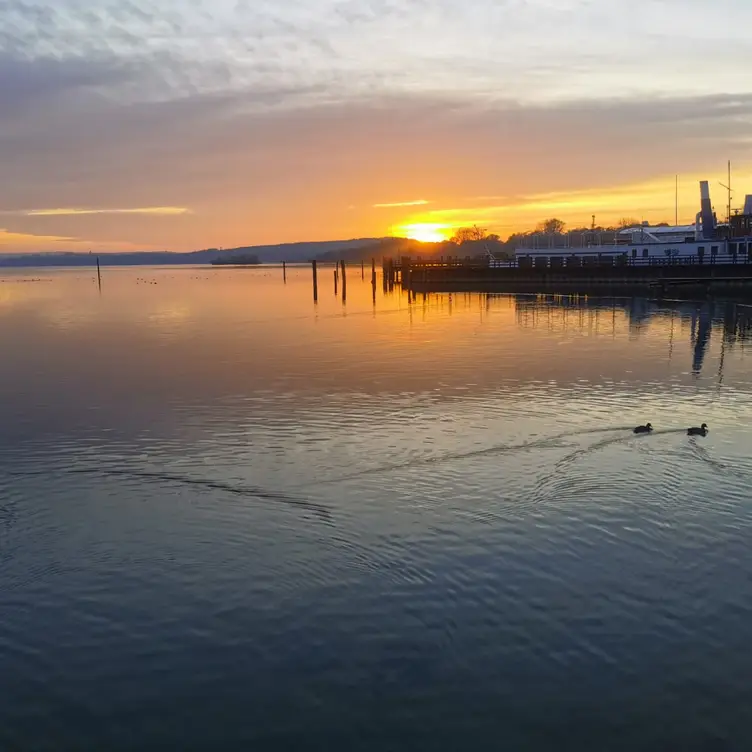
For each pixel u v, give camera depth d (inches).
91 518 716.7
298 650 499.2
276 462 873.5
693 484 768.9
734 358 1561.3
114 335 2153.1
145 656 497.0
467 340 1911.9
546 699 447.2
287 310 2974.9
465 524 682.8
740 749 407.8
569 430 981.8
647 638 504.1
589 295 3405.5
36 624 535.5
